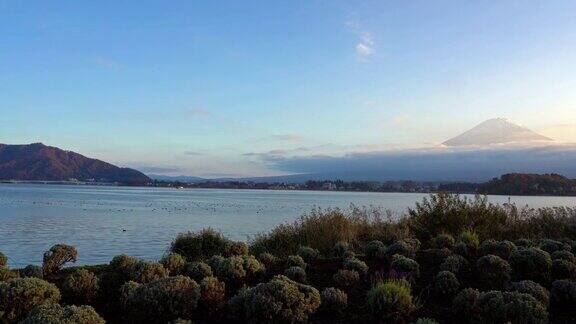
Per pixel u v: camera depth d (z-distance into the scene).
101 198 94.81
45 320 4.77
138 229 32.03
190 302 6.07
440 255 9.79
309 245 12.98
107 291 7.20
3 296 5.71
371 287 7.54
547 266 8.34
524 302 5.92
